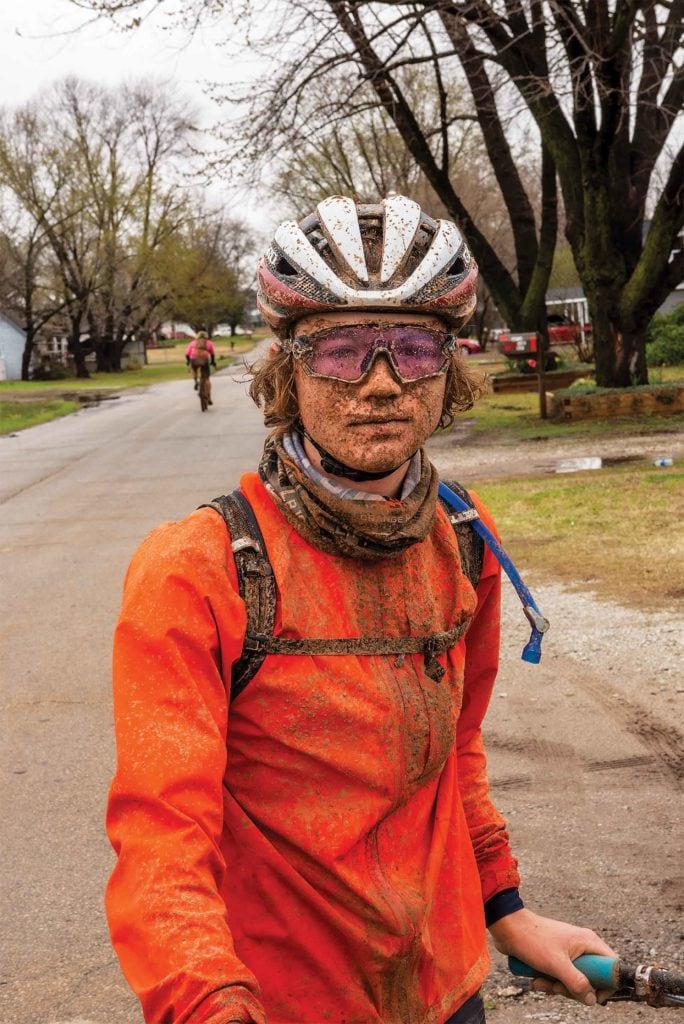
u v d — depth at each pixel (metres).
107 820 1.52
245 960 1.60
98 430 25.50
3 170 57.09
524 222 23.02
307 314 1.69
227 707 1.59
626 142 19.30
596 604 7.07
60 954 3.59
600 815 4.27
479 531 1.89
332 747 1.60
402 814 1.68
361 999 1.61
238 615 1.59
